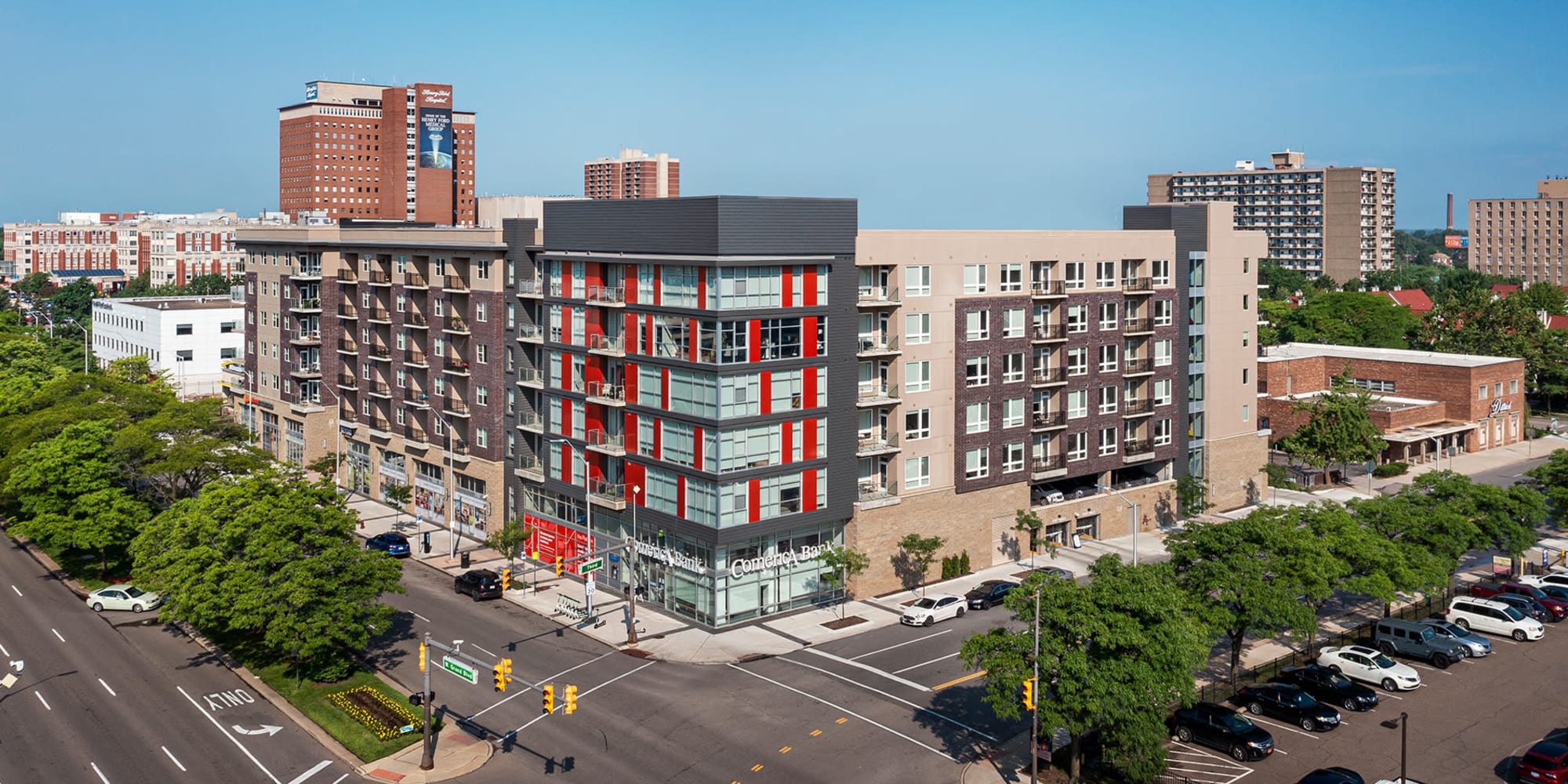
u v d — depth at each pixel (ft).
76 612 245.24
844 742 178.50
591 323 260.62
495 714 190.80
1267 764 170.81
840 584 246.27
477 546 301.02
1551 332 535.19
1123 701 154.61
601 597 256.32
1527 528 244.22
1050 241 279.90
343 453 369.30
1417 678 200.03
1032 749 163.32
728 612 236.43
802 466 242.17
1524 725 184.55
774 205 231.91
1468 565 282.36
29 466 263.70
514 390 288.71
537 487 285.02
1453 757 173.06
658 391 244.63
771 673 208.64
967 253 264.52
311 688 200.75
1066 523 293.02
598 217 256.73
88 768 170.09
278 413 394.11
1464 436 415.03
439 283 315.78
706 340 230.48
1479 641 216.95
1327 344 543.80
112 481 268.21
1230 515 324.60
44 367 485.56
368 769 170.40
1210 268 318.24
